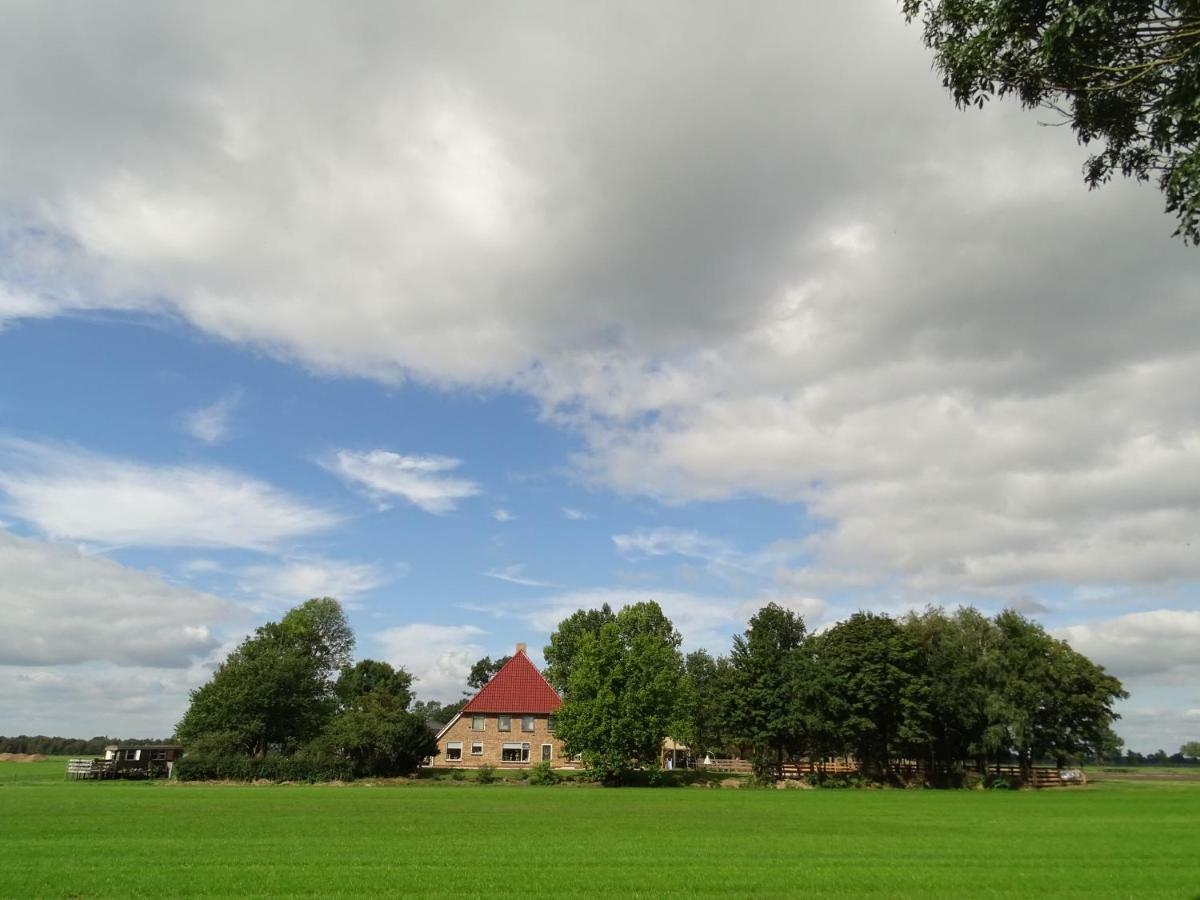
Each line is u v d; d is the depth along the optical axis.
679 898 17.17
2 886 17.80
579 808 41.09
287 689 77.12
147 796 47.09
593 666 69.75
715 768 99.25
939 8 11.64
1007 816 39.16
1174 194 10.38
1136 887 18.98
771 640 79.00
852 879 19.72
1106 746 72.94
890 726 73.31
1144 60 10.56
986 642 76.19
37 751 163.62
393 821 32.75
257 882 18.50
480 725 87.38
